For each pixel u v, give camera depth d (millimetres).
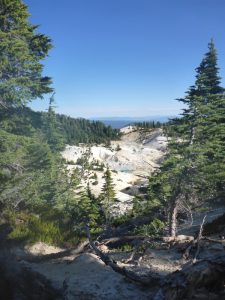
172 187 23625
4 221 25109
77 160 86000
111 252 20453
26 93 26641
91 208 29141
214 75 34906
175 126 24156
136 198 31688
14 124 28000
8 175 27484
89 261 15211
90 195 36312
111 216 33375
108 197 36000
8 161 26016
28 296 12141
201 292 8867
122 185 69562
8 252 20250
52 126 35500
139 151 120125
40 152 29578
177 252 18344
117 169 99938
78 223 26938
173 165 23328
